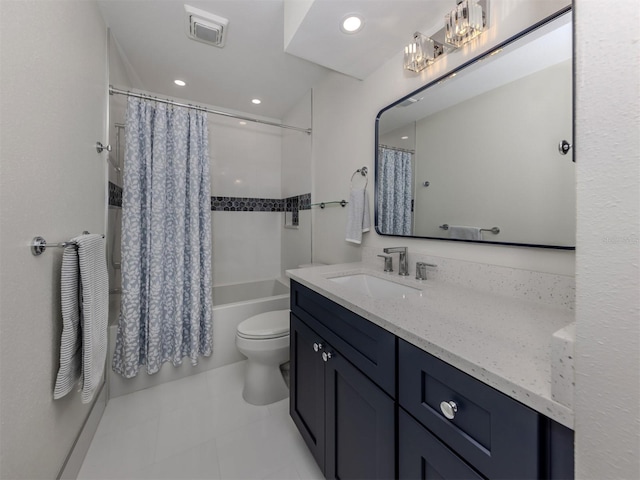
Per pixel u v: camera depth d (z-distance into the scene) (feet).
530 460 1.40
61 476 3.19
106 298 3.74
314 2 3.53
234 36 5.31
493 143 3.29
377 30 4.06
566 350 1.25
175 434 4.45
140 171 5.64
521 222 3.03
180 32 5.21
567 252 2.70
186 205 6.29
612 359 1.07
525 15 2.98
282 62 6.24
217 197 8.91
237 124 9.19
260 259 9.74
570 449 1.28
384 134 4.94
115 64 5.49
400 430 2.27
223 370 6.46
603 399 1.10
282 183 9.89
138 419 4.79
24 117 2.39
